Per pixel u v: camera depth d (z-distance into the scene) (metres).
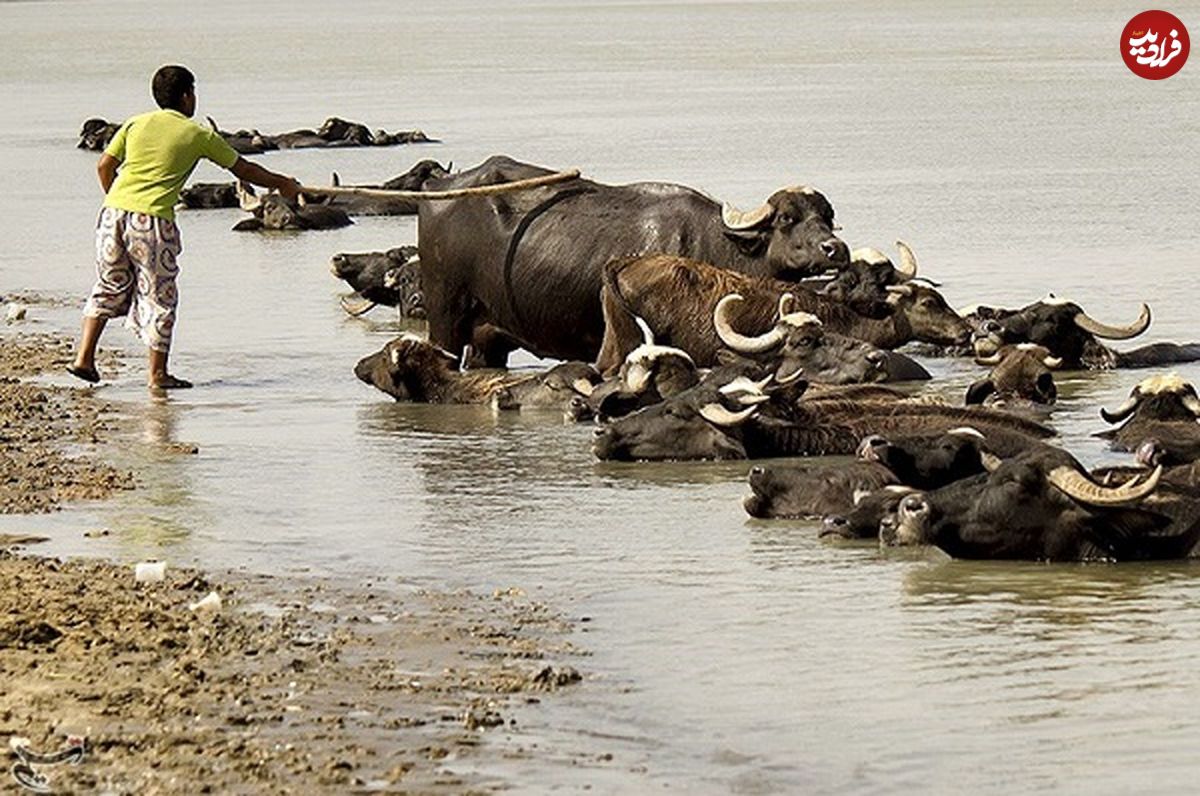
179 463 31.34
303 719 19.59
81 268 56.09
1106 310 45.16
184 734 19.09
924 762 18.64
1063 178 73.94
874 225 61.06
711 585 24.34
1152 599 23.59
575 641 22.14
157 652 21.58
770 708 20.03
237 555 25.80
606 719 19.72
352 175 85.06
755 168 80.06
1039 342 39.38
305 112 123.62
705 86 137.12
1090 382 38.41
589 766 18.53
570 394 35.69
